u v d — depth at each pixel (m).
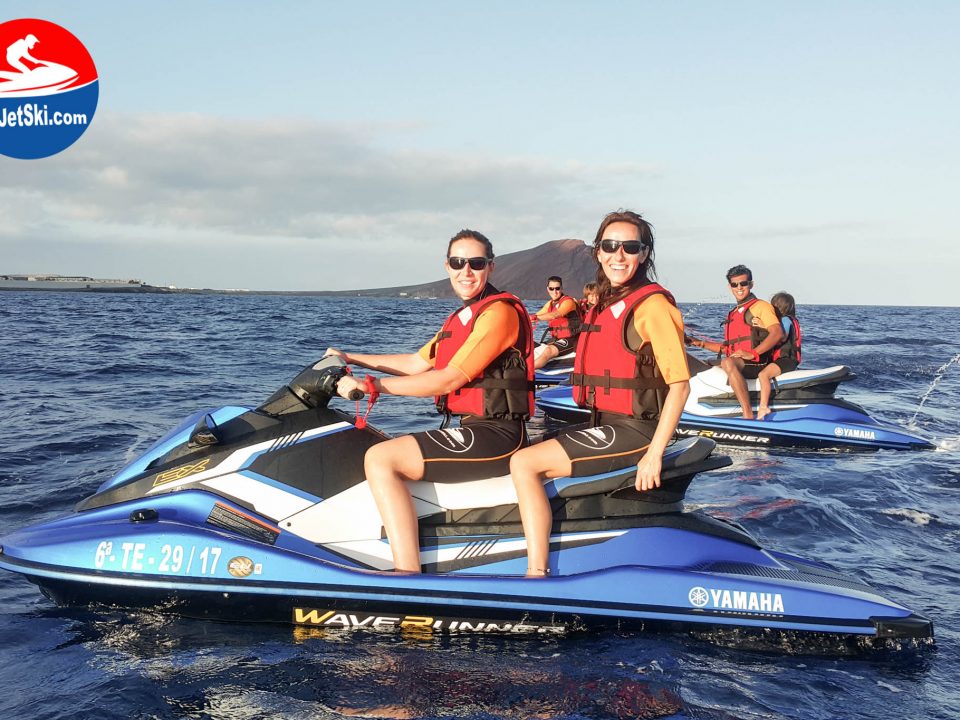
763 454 7.93
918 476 6.82
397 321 36.19
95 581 3.34
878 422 8.55
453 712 2.69
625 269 3.62
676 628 3.41
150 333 23.39
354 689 2.84
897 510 5.59
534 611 3.31
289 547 3.49
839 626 3.37
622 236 3.57
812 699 2.88
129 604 3.43
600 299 3.79
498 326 3.57
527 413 3.71
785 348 8.80
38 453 6.61
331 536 3.55
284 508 3.56
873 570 4.30
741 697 2.87
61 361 14.27
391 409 9.66
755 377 8.74
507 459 3.61
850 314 81.25
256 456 3.62
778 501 5.73
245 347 18.53
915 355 20.47
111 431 7.59
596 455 3.55
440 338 3.86
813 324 45.31
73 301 75.38
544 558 3.46
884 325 45.16
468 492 3.57
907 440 8.30
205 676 2.91
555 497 3.59
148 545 3.36
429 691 2.83
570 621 3.36
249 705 2.71
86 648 3.13
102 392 10.41
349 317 40.69
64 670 2.95
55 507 5.10
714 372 8.86
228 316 38.47
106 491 3.72
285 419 3.72
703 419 8.72
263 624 3.39
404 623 3.37
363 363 4.13
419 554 3.48
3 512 5.00
